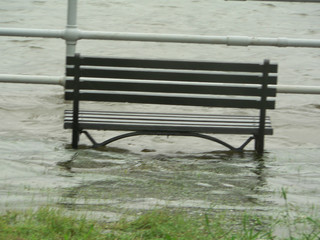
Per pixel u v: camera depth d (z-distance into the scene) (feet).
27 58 117.08
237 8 206.28
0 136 66.39
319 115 82.69
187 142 68.03
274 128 75.05
